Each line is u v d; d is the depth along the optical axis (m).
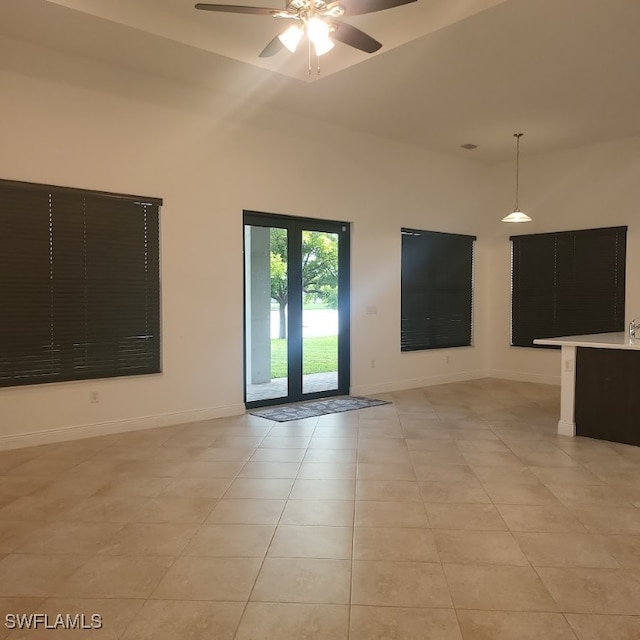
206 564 2.44
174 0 3.96
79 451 4.19
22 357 4.29
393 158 6.82
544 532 2.77
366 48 3.49
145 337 4.94
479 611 2.07
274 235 5.93
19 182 4.20
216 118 5.27
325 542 2.65
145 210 4.90
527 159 7.55
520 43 4.12
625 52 4.28
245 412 5.59
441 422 5.17
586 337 5.14
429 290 7.41
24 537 2.71
